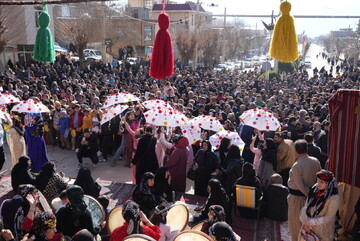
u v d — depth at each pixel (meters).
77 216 4.32
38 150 9.01
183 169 7.98
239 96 16.06
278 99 15.91
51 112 11.74
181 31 40.41
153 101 9.16
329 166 4.89
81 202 4.41
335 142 4.81
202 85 19.06
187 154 8.03
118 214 4.92
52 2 4.73
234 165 7.14
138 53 45.44
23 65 25.92
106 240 5.29
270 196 6.83
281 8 4.21
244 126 9.41
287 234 6.40
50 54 5.15
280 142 7.54
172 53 4.35
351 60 55.44
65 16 35.03
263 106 13.95
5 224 5.01
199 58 45.12
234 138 8.52
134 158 7.88
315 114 12.14
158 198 6.29
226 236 3.91
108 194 7.97
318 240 4.55
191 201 7.58
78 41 29.58
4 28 23.20
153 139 7.96
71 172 9.56
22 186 5.17
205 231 4.72
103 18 26.06
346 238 5.09
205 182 7.72
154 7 48.94
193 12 47.81
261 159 7.39
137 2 52.25
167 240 5.00
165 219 5.10
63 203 5.31
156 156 8.03
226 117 10.53
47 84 18.20
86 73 22.62
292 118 9.56
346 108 4.71
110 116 9.58
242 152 9.09
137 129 9.46
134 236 3.53
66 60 27.89
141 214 4.56
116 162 10.44
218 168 7.53
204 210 6.24
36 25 29.78
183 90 18.05
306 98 16.33
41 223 3.97
